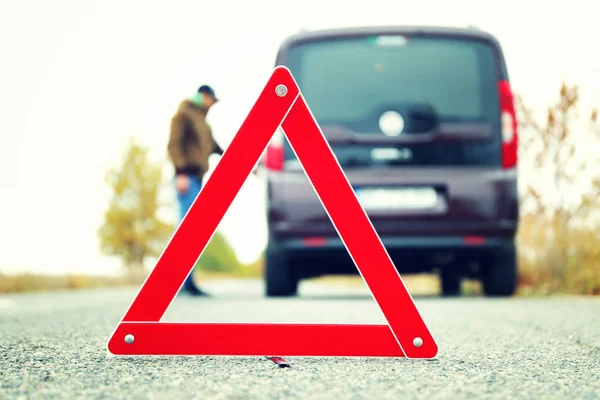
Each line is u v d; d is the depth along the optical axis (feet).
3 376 7.74
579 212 23.66
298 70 20.70
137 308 8.96
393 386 7.27
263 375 7.88
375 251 8.89
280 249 20.56
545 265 24.23
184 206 24.58
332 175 8.90
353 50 20.66
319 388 7.16
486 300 20.13
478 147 20.27
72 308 18.28
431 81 20.49
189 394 6.85
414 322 8.91
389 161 20.21
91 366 8.41
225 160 8.94
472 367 8.44
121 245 101.45
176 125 24.52
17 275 35.29
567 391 7.04
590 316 14.67
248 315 15.66
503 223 20.16
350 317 15.08
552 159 23.81
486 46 20.65
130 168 101.96
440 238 20.11
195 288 24.29
